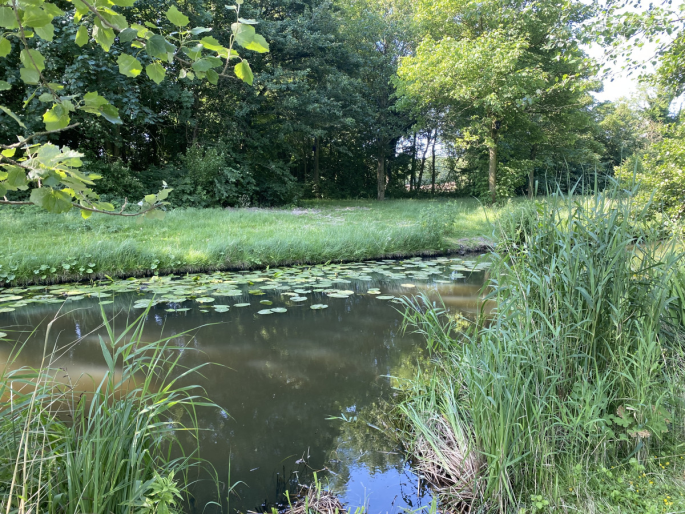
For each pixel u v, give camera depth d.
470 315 5.09
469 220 11.97
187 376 3.47
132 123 14.62
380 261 8.88
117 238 8.49
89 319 4.93
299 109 17.41
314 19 17.86
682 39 5.48
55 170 1.02
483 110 17.02
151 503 1.53
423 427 2.44
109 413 1.70
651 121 24.81
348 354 3.97
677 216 4.68
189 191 14.62
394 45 21.88
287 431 2.69
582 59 6.57
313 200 21.67
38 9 1.02
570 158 19.59
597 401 2.00
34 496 1.49
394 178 28.36
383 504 2.05
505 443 1.88
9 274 6.23
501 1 14.43
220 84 15.96
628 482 1.83
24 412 1.72
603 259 2.30
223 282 6.71
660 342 2.29
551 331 2.25
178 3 13.28
